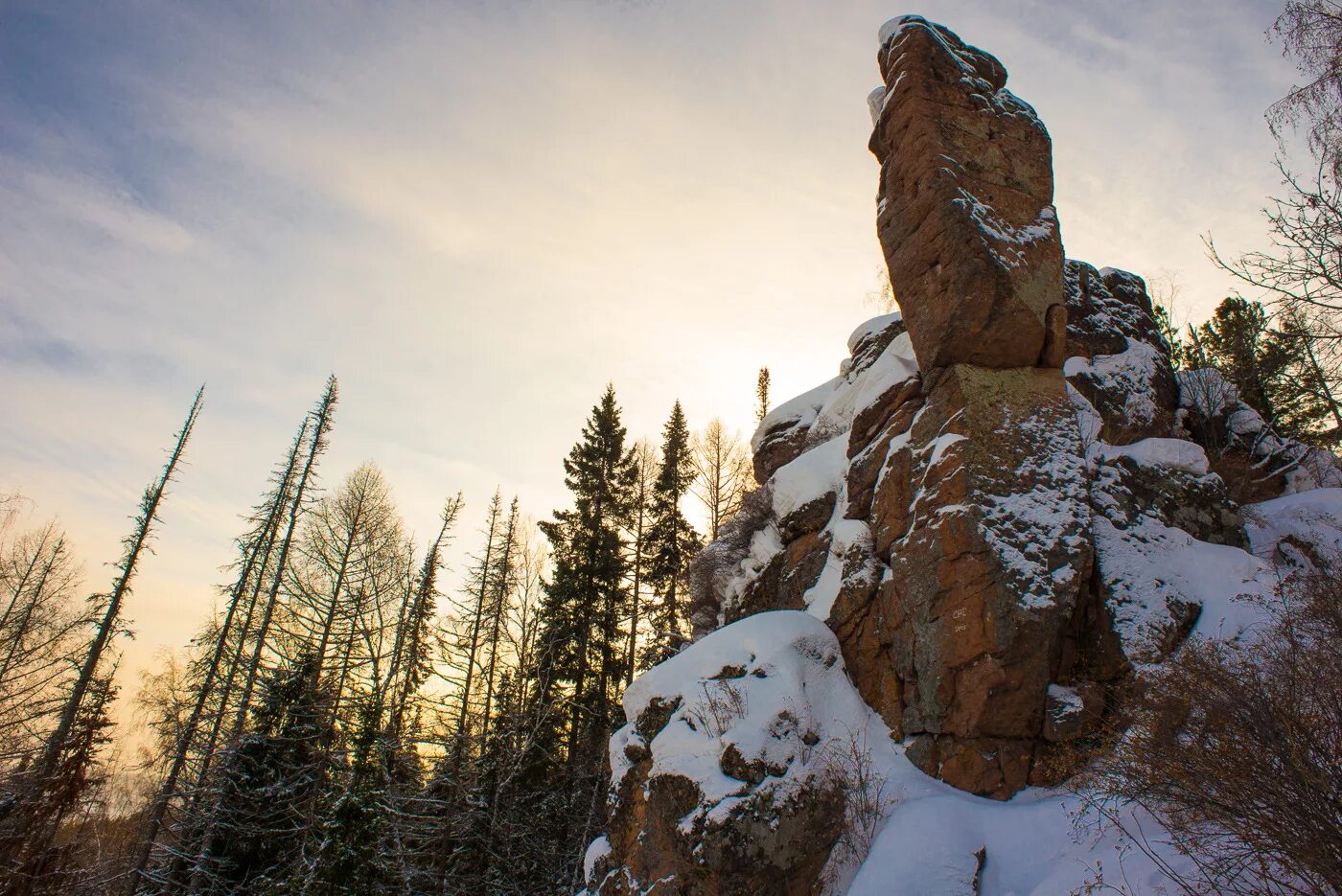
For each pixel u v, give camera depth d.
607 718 25.67
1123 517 11.75
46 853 20.05
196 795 18.77
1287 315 8.12
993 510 10.79
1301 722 5.36
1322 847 4.77
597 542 28.92
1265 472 16.45
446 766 18.55
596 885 11.56
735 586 17.05
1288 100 7.68
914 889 7.73
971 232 12.30
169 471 24.69
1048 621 10.03
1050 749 9.49
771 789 9.47
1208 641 9.32
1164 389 16.02
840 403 18.05
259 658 21.83
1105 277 17.89
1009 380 12.22
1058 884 7.17
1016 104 14.09
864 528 12.90
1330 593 7.63
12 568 27.70
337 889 12.72
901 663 10.98
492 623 28.67
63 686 22.75
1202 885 5.66
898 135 13.91
